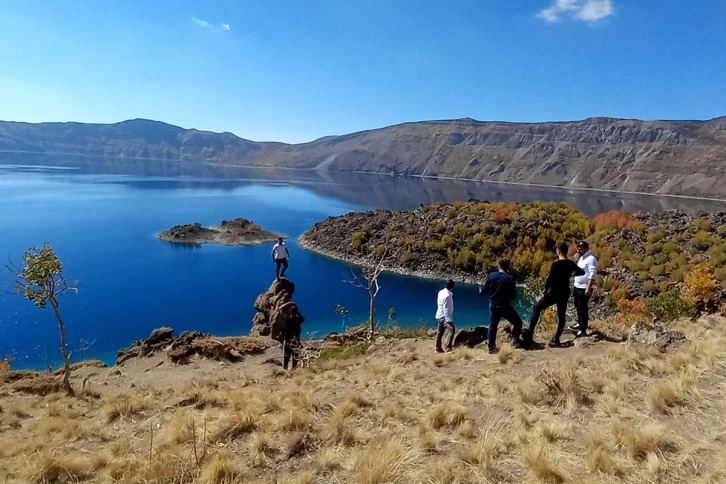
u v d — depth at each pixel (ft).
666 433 19.60
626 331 35.12
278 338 70.59
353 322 114.42
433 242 176.35
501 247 168.35
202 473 19.53
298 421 24.02
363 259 186.50
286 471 20.11
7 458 23.85
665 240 142.51
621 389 23.82
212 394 32.04
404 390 28.19
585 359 29.09
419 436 21.90
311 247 209.67
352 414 25.16
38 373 53.67
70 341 94.99
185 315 115.65
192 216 299.17
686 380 23.67
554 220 177.88
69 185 481.05
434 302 135.95
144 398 32.83
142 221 265.75
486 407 24.20
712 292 78.89
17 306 112.47
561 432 20.94
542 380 25.82
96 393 42.70
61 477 20.98
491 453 19.44
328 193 555.28
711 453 17.99
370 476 18.35
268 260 187.11
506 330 42.22
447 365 32.83
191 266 170.60
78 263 163.22
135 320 109.81
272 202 420.36
